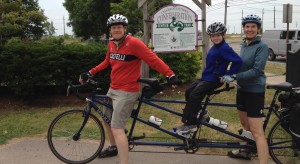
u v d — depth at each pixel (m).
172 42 7.90
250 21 4.03
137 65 4.07
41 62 7.46
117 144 4.09
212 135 5.46
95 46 8.02
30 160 4.65
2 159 4.68
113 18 3.94
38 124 6.21
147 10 7.85
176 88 8.95
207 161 4.62
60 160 4.60
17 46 7.47
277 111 4.30
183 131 4.21
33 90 7.67
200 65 9.70
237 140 4.92
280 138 4.39
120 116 4.07
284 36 20.02
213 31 3.94
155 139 5.29
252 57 4.06
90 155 4.66
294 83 5.34
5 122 6.30
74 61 7.65
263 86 4.14
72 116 5.16
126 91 4.06
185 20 7.94
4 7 14.94
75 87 4.46
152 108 6.89
